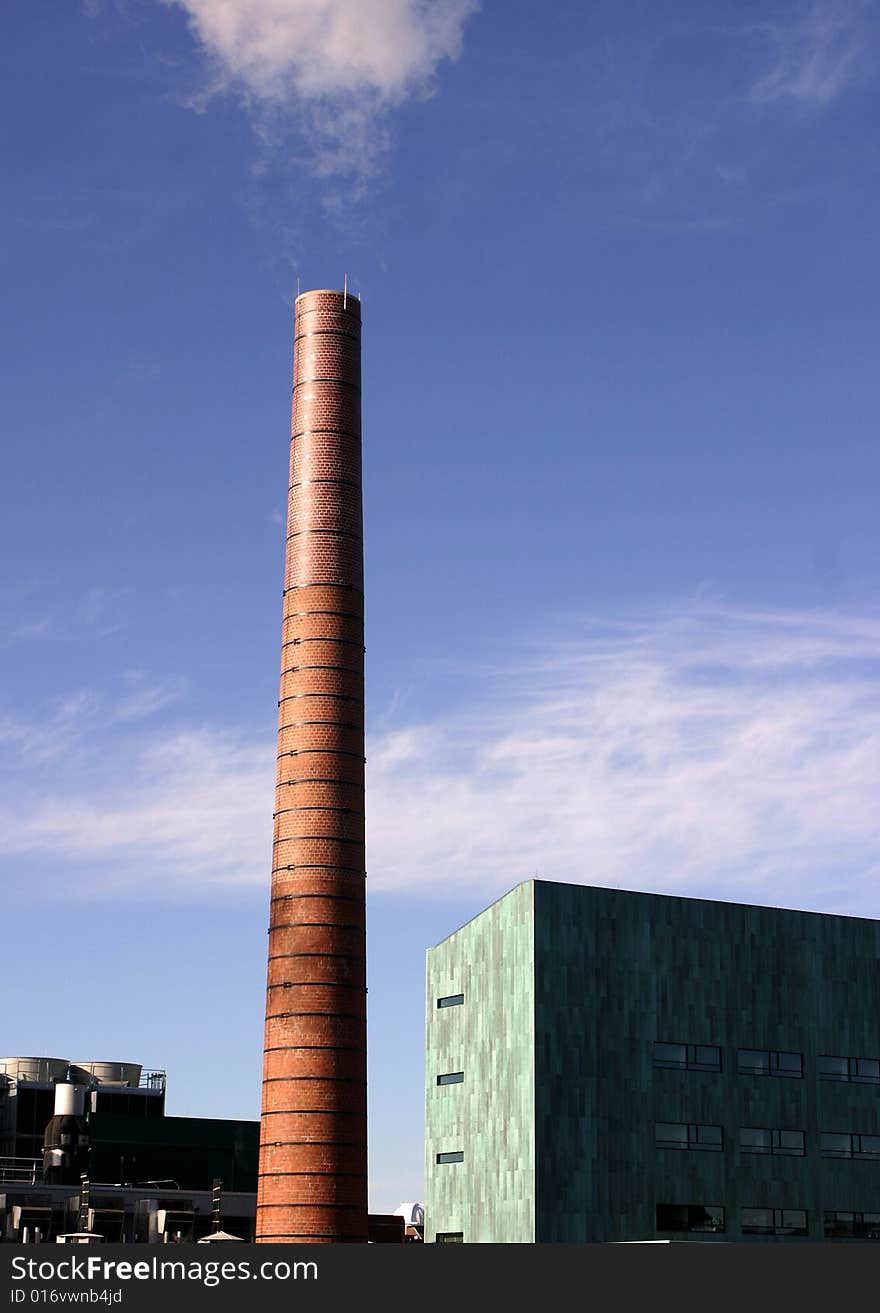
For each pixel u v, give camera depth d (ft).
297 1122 236.84
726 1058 269.64
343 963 244.42
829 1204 270.05
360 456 268.82
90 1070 417.69
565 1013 259.80
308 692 253.65
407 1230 385.29
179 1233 313.53
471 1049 275.18
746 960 276.82
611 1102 258.57
